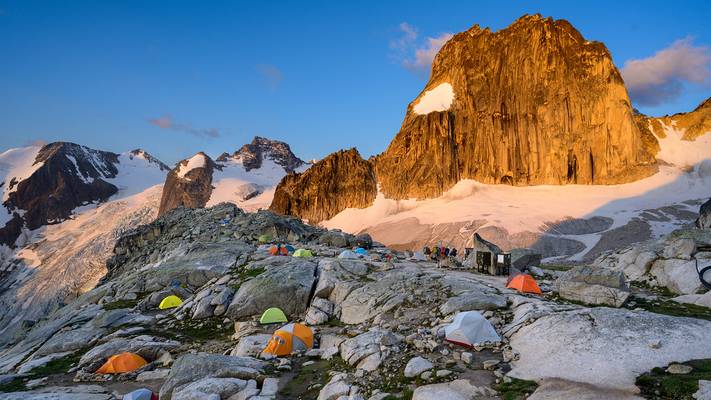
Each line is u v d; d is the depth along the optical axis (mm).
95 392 17609
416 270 32031
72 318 31422
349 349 17984
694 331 14969
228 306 29234
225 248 44562
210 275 36812
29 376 20672
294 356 19484
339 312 26781
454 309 21625
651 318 16047
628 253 32844
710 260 25188
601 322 16328
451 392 13164
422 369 15266
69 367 21828
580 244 128750
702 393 11008
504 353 16203
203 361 17234
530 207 168875
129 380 19375
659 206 154750
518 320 19094
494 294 23000
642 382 12367
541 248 129250
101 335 26766
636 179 180750
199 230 62312
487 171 199375
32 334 30719
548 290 25422
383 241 163000
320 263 34500
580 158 188125
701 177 178250
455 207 177375
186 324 28000
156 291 34719
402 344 18188
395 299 24938
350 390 14516
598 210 157750
